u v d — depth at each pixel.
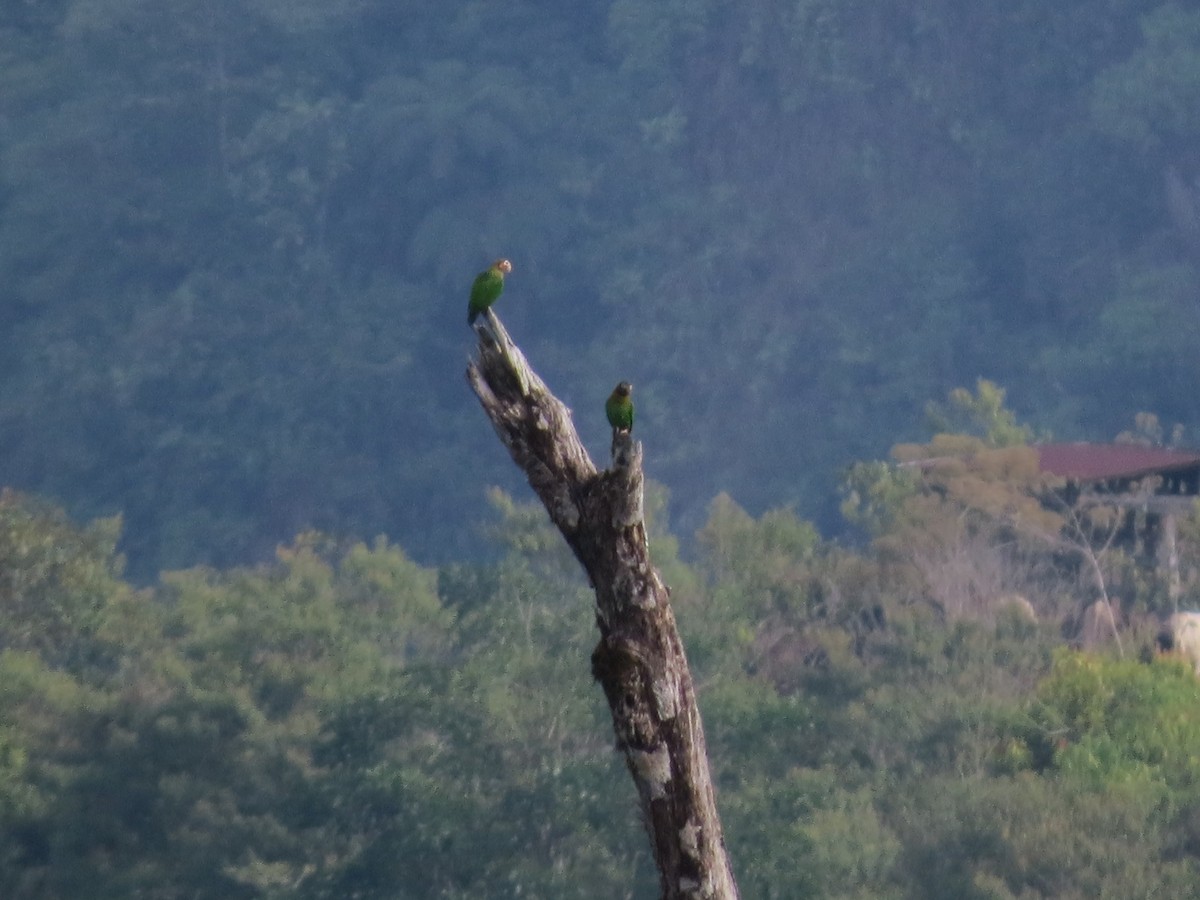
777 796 103.12
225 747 125.88
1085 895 94.88
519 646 123.88
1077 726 118.31
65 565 139.50
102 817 117.75
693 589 144.25
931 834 104.00
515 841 101.19
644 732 22.88
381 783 106.06
